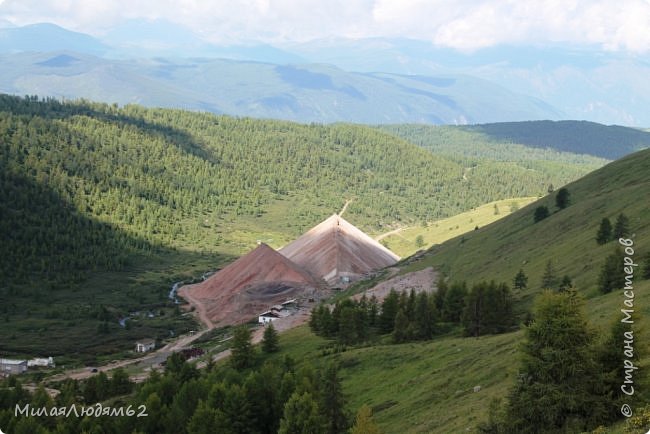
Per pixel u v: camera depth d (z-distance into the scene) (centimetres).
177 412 10406
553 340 6375
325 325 15100
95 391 12988
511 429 6475
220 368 13838
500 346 9912
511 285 15275
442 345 11488
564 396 6247
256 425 10262
